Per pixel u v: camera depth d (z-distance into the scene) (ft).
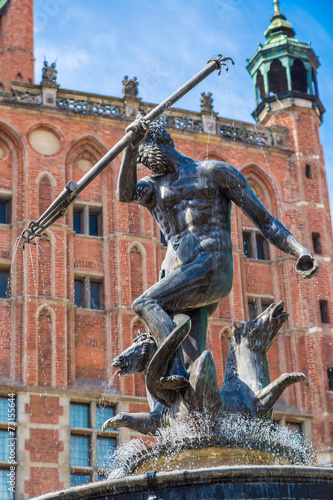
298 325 128.47
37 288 113.60
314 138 140.77
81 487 19.93
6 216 118.62
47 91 124.77
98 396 111.45
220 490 19.01
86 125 125.70
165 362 21.84
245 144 136.15
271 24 148.36
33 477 104.17
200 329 23.34
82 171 124.47
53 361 110.93
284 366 126.41
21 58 141.69
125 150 23.63
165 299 22.74
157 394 22.17
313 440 121.60
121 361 23.03
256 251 131.85
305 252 22.40
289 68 143.33
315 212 136.26
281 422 121.60
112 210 123.44
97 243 121.70
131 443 23.72
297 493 19.19
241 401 22.52
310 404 124.26
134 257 121.90
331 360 126.82
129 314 118.01
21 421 106.22
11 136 121.60
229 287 23.36
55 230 117.70
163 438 22.31
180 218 23.53
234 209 132.46
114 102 128.36
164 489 19.24
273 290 130.52
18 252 115.14
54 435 107.04
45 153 122.21
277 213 135.13
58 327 112.88
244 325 23.95
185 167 24.02
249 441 21.50
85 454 108.58
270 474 19.06
